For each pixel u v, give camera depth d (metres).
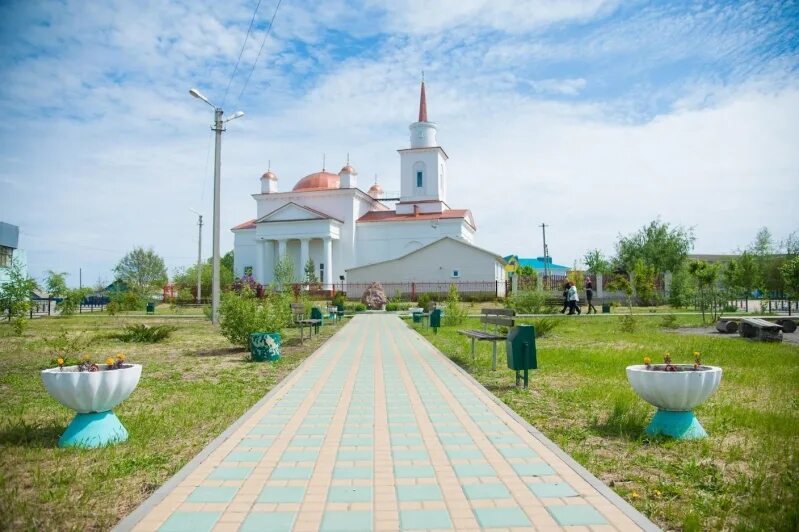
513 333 8.78
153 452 5.43
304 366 11.07
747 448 5.48
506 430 6.05
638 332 18.03
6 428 6.30
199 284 46.06
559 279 44.88
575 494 4.19
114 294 39.66
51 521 3.85
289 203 55.06
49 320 28.61
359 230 57.81
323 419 6.60
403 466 4.86
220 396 8.20
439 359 12.17
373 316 30.44
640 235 60.06
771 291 36.44
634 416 6.30
